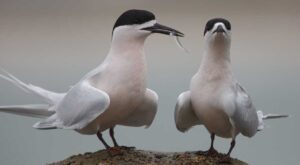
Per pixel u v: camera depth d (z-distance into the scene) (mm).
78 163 10281
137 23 10344
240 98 10312
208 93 10391
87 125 10469
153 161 10367
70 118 10289
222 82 10352
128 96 10359
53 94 11445
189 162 10352
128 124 11539
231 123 10289
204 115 10555
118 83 10281
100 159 10375
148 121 11438
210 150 10938
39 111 11305
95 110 9984
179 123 11234
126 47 10391
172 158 10586
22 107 11258
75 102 10258
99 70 10469
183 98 10766
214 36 10195
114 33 10492
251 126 10508
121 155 10516
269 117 12156
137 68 10383
